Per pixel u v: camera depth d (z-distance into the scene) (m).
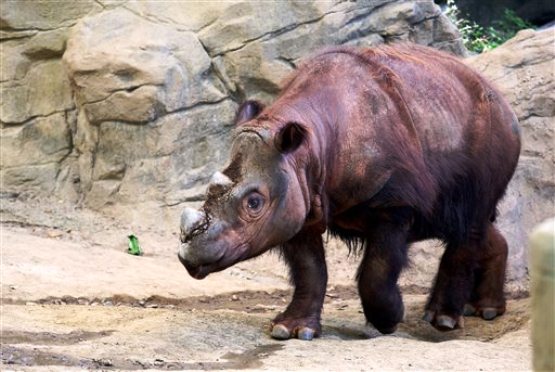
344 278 16.58
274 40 18.55
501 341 12.39
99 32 18.27
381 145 11.68
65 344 10.88
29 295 13.36
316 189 11.38
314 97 11.62
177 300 14.29
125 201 18.22
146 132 18.12
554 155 16.61
